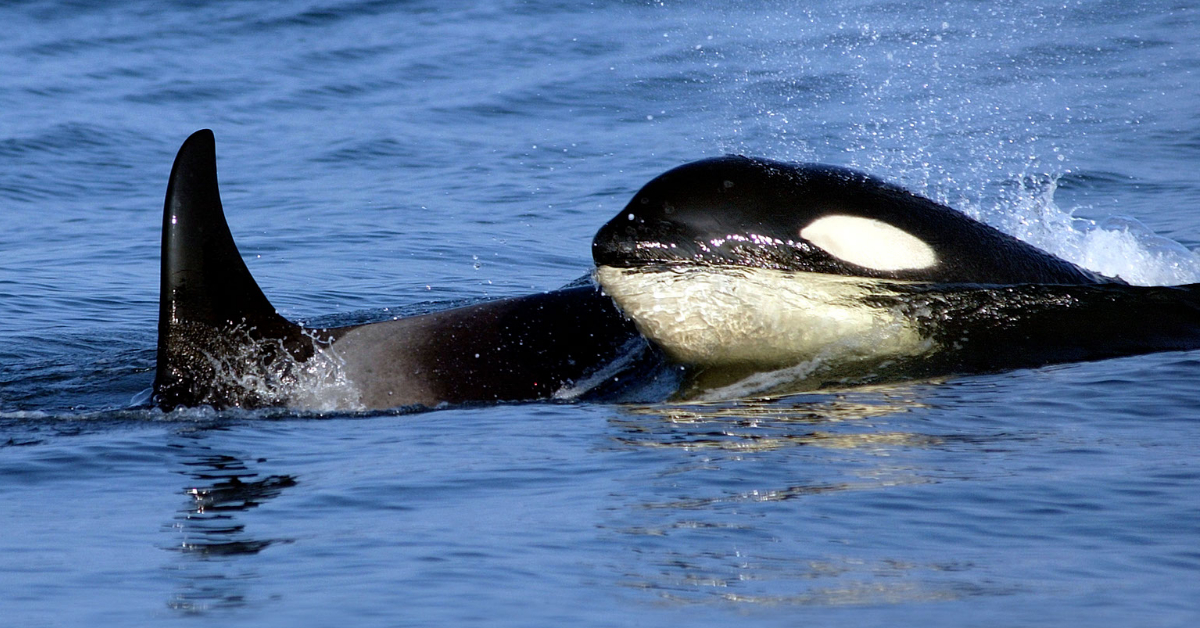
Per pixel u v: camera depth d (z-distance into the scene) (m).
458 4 103.56
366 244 52.72
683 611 16.12
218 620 16.25
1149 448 22.30
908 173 58.59
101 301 44.25
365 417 28.14
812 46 87.88
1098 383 26.38
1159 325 29.17
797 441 23.92
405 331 30.41
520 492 21.52
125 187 65.12
